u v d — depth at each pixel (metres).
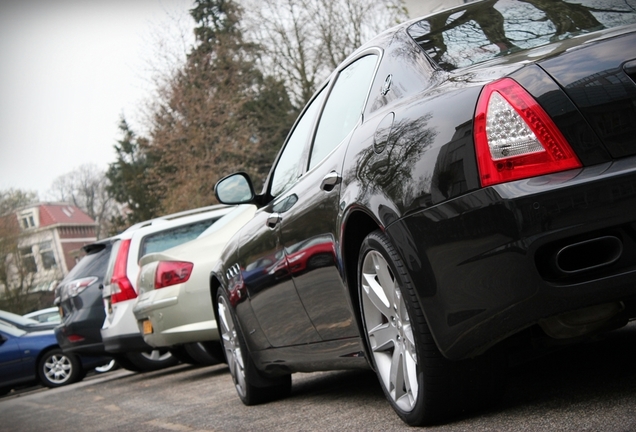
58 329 10.93
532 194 2.29
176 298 7.31
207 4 32.31
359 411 3.69
